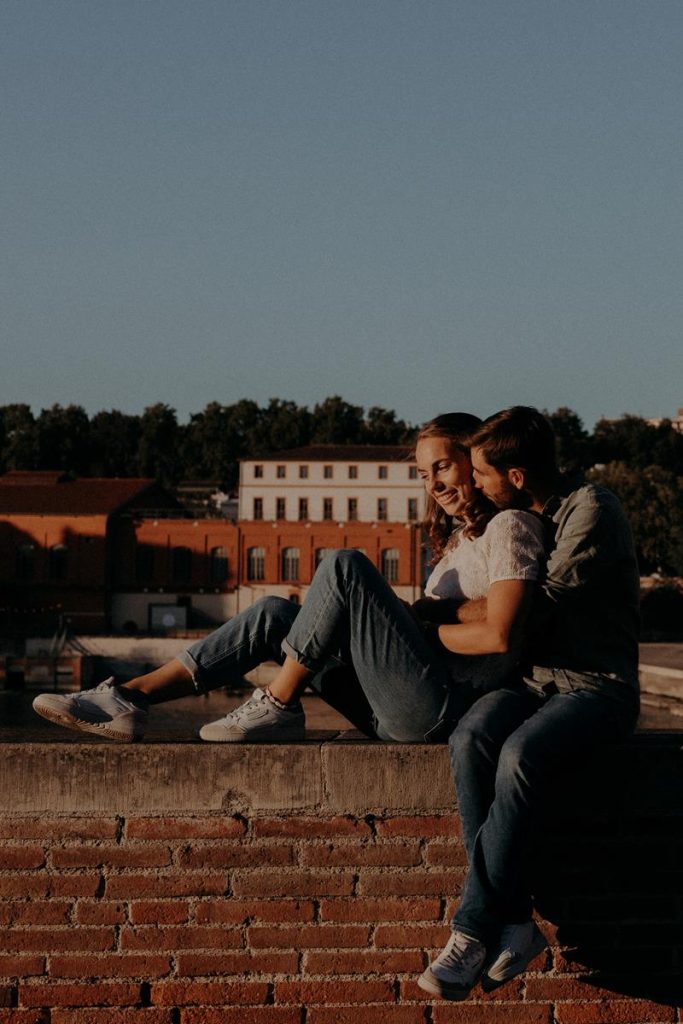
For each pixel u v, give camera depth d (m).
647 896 3.69
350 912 3.60
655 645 61.44
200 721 39.34
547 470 3.67
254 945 3.59
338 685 3.92
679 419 179.12
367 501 87.38
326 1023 3.58
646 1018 3.66
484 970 3.37
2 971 3.57
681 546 83.81
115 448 152.38
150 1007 3.57
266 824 3.62
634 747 3.69
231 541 81.50
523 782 3.30
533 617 3.51
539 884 3.68
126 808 3.62
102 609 78.94
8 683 52.81
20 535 79.44
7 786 3.62
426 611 3.86
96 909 3.59
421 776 3.63
